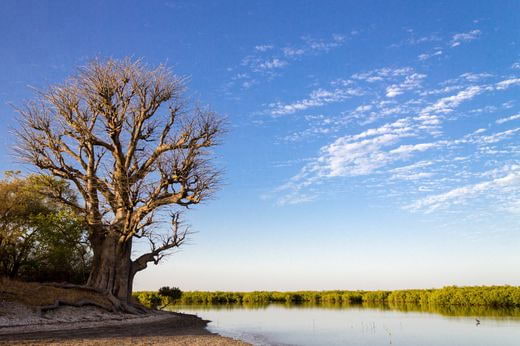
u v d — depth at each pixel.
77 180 33.75
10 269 36.44
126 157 34.53
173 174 33.62
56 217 35.53
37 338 18.95
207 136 34.81
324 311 60.84
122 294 33.53
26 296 27.67
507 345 23.44
